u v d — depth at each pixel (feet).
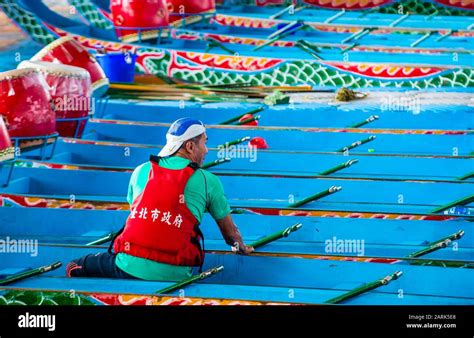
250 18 70.49
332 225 30.32
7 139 33.32
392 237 30.01
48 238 31.01
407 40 66.39
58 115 39.88
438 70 55.11
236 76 56.70
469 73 55.16
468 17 77.25
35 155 38.22
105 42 57.77
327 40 64.95
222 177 34.24
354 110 46.93
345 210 30.27
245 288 25.58
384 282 25.52
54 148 37.65
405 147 40.27
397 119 45.85
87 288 25.68
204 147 27.07
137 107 47.47
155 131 42.45
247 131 40.98
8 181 34.04
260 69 56.34
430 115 45.65
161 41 60.44
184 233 26.12
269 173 34.27
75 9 66.74
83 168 34.81
